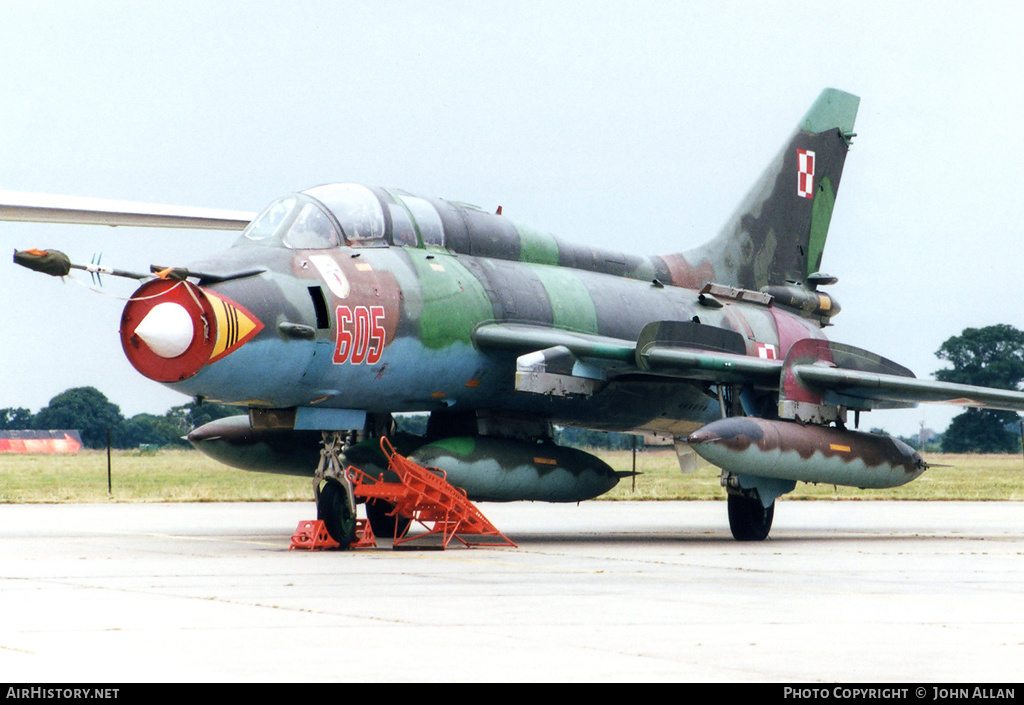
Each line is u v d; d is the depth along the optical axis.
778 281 83.81
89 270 47.62
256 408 56.97
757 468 60.56
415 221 61.25
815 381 64.00
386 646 27.88
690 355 62.00
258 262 53.12
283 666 25.50
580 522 84.31
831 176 87.44
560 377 60.28
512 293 63.47
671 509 105.12
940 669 25.73
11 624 30.89
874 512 100.38
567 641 28.70
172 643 28.14
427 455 57.53
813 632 30.42
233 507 97.25
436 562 48.41
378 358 55.91
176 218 67.00
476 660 26.25
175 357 48.78
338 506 55.44
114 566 45.53
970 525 82.31
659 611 33.91
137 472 187.25
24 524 72.94
